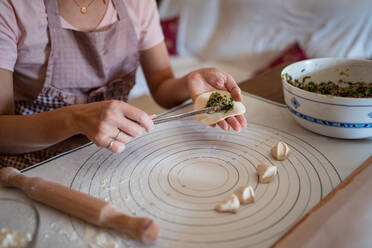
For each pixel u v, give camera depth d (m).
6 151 0.84
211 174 0.64
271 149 0.70
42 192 0.54
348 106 0.65
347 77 0.89
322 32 1.92
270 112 0.89
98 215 0.48
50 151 0.86
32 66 0.92
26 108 1.01
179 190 0.59
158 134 0.79
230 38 2.32
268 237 0.48
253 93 1.04
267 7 2.11
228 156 0.70
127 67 1.10
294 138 0.75
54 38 0.90
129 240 0.48
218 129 0.81
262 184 0.60
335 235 0.45
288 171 0.63
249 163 0.67
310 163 0.65
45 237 0.48
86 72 0.98
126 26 1.02
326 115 0.69
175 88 1.05
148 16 1.12
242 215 0.52
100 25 0.97
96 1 0.95
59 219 0.52
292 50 2.03
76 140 0.89
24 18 0.84
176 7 2.55
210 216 0.53
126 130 0.64
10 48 0.83
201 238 0.48
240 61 2.28
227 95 0.83
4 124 0.76
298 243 0.44
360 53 1.83
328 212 0.49
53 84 0.95
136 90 2.11
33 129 0.73
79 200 0.51
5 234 0.46
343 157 0.67
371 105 0.64
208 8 2.38
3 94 0.82
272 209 0.53
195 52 2.52
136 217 0.48
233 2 2.27
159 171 0.65
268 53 2.13
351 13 1.81
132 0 1.04
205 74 0.90
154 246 0.47
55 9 0.88
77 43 0.94
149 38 1.16
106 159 0.69
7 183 0.59
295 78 0.89
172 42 2.54
